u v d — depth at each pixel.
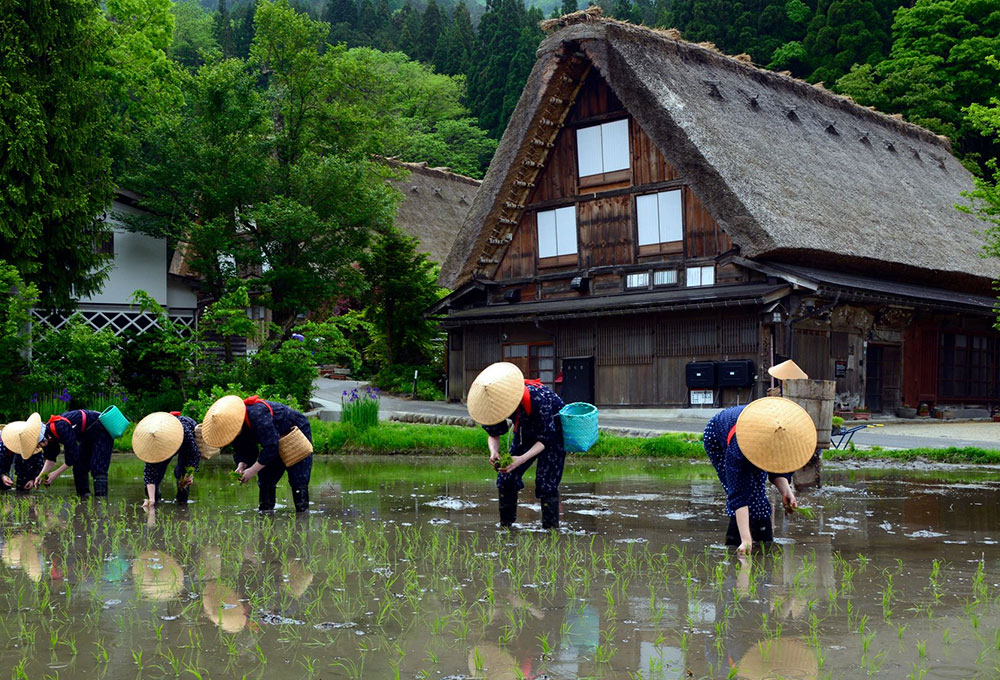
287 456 8.85
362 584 5.57
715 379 21.56
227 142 24.45
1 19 20.66
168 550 6.75
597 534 7.47
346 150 27.19
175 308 26.86
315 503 9.54
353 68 27.19
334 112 26.91
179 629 4.59
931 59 39.56
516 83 60.25
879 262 22.72
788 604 5.05
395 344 30.34
